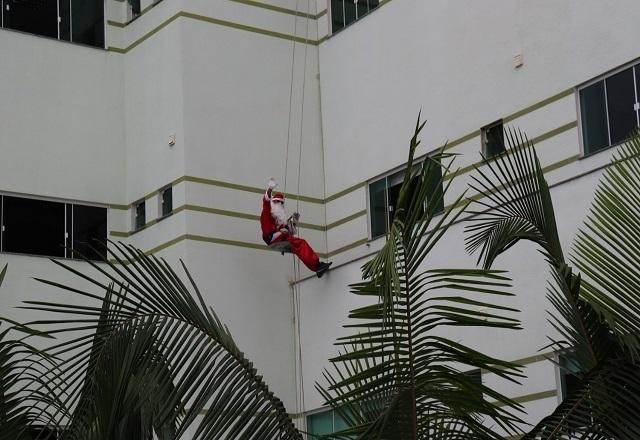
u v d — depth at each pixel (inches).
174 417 614.5
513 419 625.0
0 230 1325.0
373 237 1358.3
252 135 1390.3
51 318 1314.0
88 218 1384.1
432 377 604.7
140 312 629.9
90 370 632.4
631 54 1116.5
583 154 1149.1
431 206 577.6
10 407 633.0
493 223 708.7
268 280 1342.3
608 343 638.5
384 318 530.3
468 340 1118.4
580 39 1165.1
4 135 1355.8
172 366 621.3
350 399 727.1
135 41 1438.2
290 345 1332.4
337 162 1417.3
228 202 1348.4
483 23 1266.0
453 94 1286.9
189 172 1336.1
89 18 1443.2
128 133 1425.9
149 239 1364.4
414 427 608.7
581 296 673.6
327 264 1299.2
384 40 1379.2
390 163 1348.4
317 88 1456.7
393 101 1355.8
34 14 1407.5
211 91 1376.7
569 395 620.1
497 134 1238.3
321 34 1466.5
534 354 1057.5
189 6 1387.8
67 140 1391.5
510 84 1227.2
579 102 1161.4
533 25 1213.1
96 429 621.9
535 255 1064.8
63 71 1409.9
